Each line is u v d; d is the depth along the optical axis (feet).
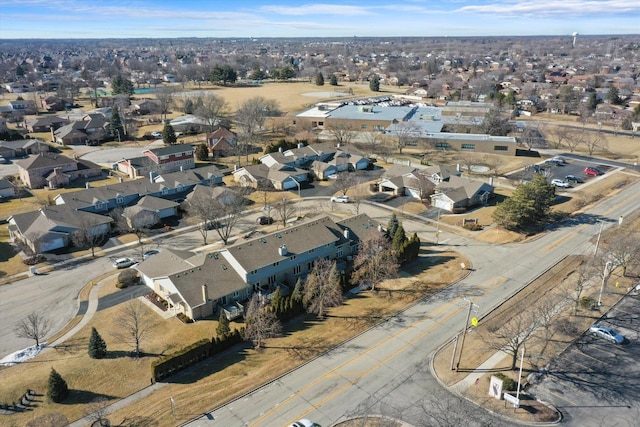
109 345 168.55
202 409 139.74
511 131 486.79
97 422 129.70
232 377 153.28
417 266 227.81
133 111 623.77
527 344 167.84
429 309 190.90
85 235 245.86
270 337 174.60
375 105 638.53
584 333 173.78
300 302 188.24
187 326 179.32
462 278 215.51
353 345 169.07
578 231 265.95
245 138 456.86
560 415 136.05
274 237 214.90
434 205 308.19
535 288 205.98
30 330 171.63
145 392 146.61
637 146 460.55
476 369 155.84
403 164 399.44
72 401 142.41
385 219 286.87
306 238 219.20
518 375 152.25
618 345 166.81
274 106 617.21
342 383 150.30
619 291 201.87
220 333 167.32
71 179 365.40
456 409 137.69
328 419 135.74
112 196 296.51
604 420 134.41
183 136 510.58
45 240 243.81
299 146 408.46
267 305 188.96
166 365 152.15
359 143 458.91
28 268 228.02
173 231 272.72
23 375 153.58
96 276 220.43
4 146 432.25
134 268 216.95
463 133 486.38
